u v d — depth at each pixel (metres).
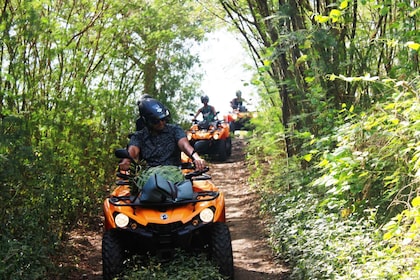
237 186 13.15
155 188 5.74
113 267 5.82
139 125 7.41
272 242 7.54
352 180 5.36
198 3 12.41
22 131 5.69
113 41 10.23
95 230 8.99
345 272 4.98
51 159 6.84
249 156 14.40
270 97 10.98
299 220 7.05
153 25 12.21
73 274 6.77
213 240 5.95
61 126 7.82
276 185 9.65
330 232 5.73
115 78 11.76
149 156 6.43
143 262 6.06
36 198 6.50
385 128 5.46
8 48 6.76
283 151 10.57
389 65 7.20
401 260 4.58
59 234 7.53
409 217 4.31
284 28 7.43
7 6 6.97
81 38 9.18
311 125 7.93
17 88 6.97
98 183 9.80
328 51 7.29
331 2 7.44
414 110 4.87
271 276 6.47
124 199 6.04
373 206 5.98
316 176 7.68
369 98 7.21
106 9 9.48
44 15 8.20
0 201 5.75
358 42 7.51
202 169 6.25
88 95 9.07
